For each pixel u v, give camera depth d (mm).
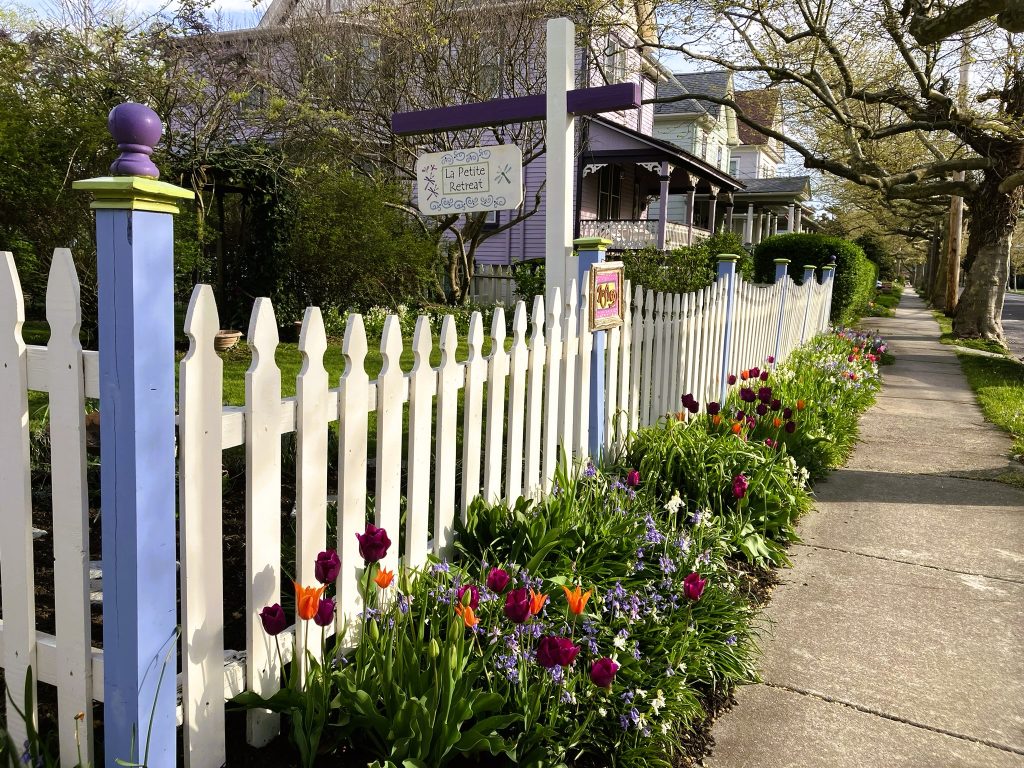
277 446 2168
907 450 6664
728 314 6520
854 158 15117
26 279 8695
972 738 2641
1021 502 5227
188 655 1956
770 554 4047
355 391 2406
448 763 2182
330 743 2156
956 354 14453
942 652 3209
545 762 2150
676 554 3312
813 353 10195
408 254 13055
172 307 1786
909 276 88375
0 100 8406
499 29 15844
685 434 4629
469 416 3051
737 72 15578
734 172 41750
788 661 3107
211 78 12078
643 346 4867
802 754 2518
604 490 3668
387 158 16047
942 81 13938
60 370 1761
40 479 3967
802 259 18469
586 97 4609
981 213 16734
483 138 16750
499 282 17453
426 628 2541
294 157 13875
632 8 15383
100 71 9766
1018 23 5547
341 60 16094
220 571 2035
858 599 3691
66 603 1862
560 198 4766
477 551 3100
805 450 5629
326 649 2457
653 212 30984
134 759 1852
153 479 1777
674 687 2547
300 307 12367
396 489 2656
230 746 2201
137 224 1664
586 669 2520
